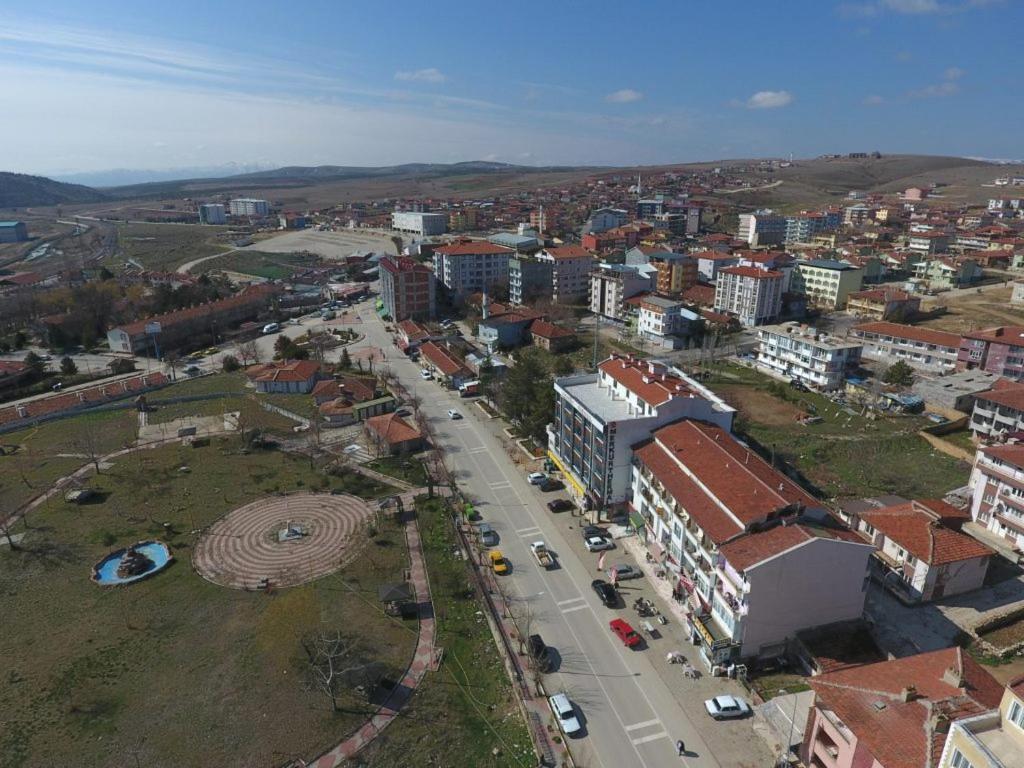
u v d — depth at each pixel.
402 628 67.81
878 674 49.56
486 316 188.50
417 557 80.50
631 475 86.38
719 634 63.59
